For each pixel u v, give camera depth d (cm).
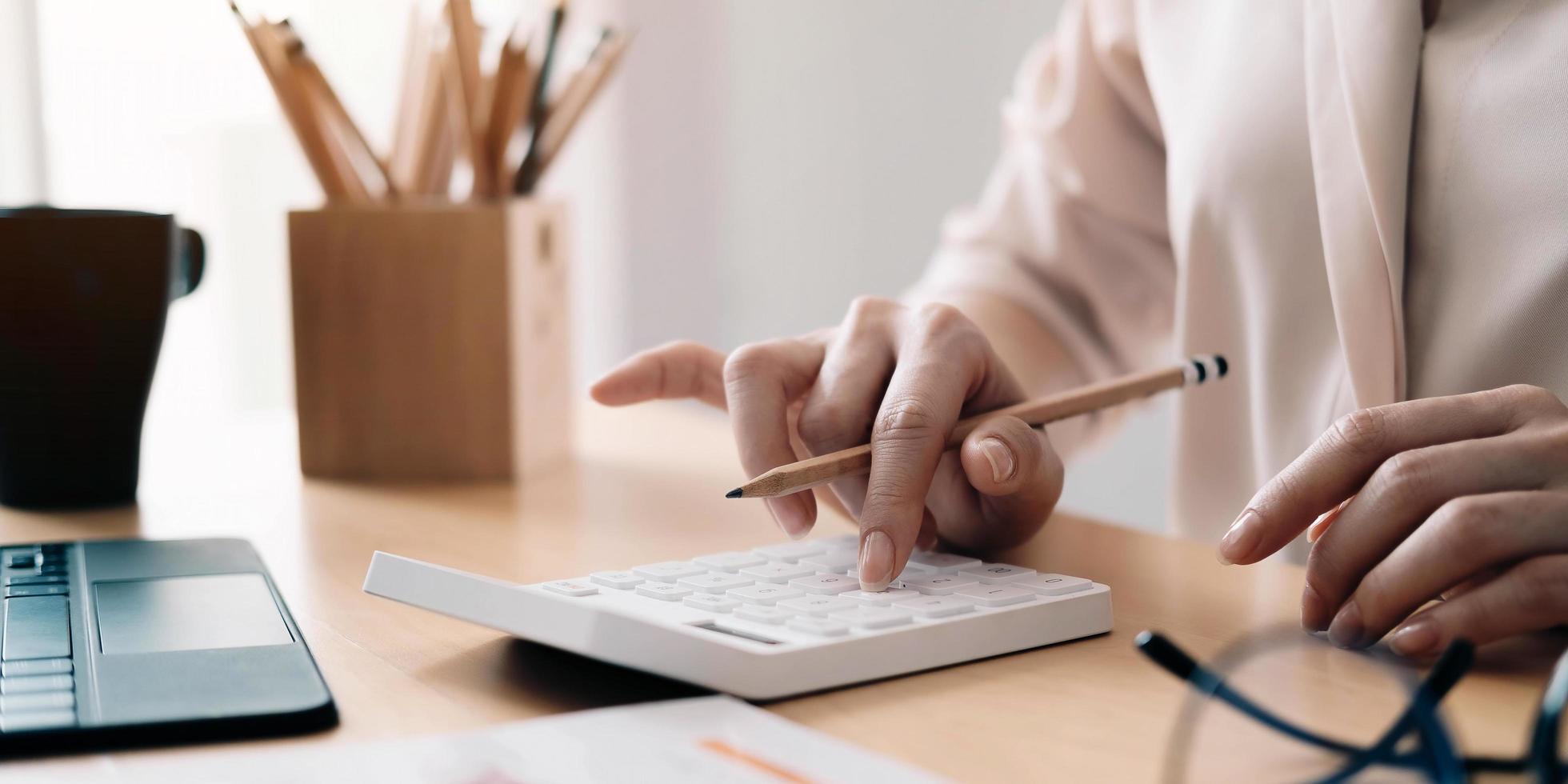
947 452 53
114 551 53
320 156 72
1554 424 40
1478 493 38
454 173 79
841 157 177
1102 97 86
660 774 28
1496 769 28
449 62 73
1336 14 62
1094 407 53
